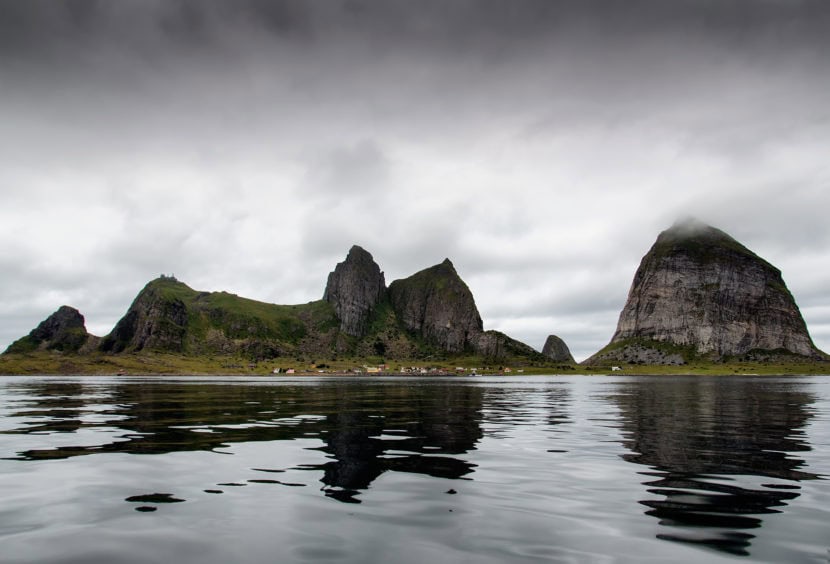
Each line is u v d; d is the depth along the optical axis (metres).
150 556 11.15
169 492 16.72
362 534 12.63
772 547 11.76
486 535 12.59
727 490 17.22
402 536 12.48
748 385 156.62
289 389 111.75
